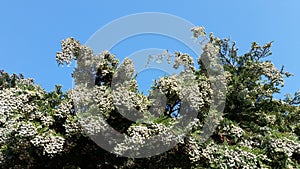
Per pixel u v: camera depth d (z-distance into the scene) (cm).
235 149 764
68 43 773
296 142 827
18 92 752
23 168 716
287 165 792
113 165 737
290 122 1008
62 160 735
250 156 757
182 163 719
